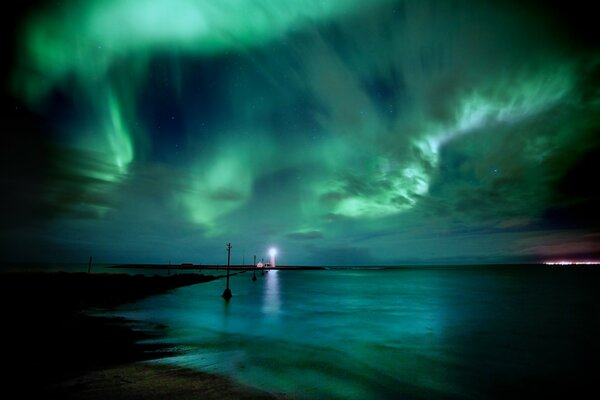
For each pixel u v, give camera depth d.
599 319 25.42
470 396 10.08
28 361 11.13
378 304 35.28
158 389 9.09
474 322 23.84
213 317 23.97
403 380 11.16
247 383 9.95
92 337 15.38
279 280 90.12
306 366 12.16
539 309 31.36
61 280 46.56
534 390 10.72
